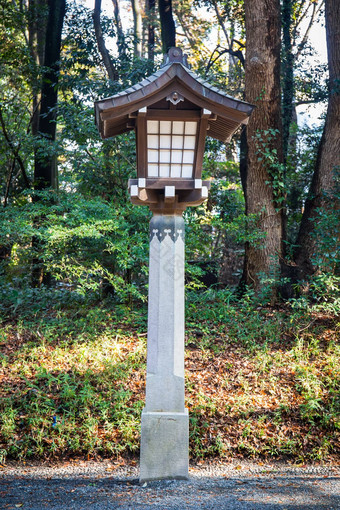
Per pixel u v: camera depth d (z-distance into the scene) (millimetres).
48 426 5969
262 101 10172
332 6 10016
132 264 8938
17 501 4473
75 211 8820
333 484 4949
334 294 8711
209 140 11711
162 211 4930
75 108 10836
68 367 7305
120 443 5832
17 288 10836
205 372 7316
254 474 5367
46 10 14000
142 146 4680
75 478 5199
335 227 8648
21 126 14430
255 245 10242
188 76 4383
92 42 14305
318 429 6078
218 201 12055
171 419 4898
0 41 13977
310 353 7770
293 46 16984
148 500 4418
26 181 13680
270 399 6598
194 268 9266
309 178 13844
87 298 10039
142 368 7262
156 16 19766
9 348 8117
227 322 9023
